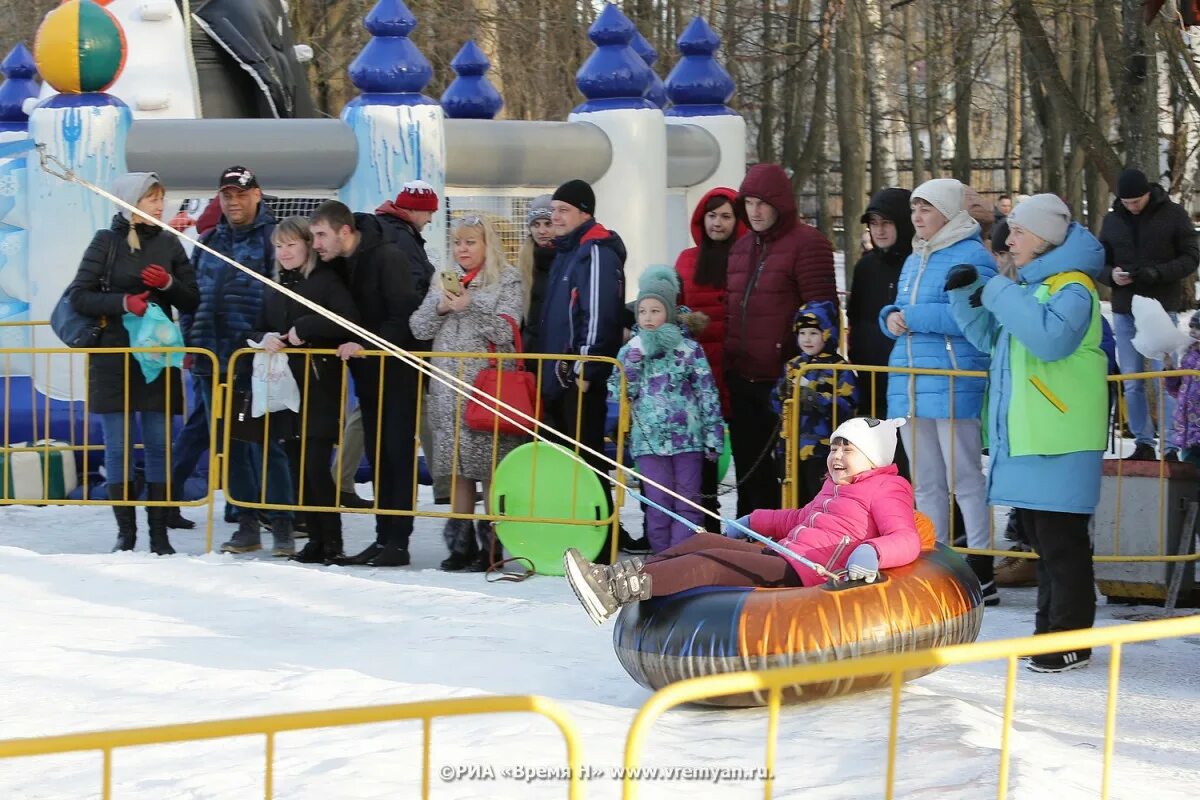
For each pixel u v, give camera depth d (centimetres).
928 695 715
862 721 669
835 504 767
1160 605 1068
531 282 1281
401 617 977
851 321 1161
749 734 664
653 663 715
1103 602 1094
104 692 775
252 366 1193
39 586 1070
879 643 696
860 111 3306
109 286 1191
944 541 1062
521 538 1162
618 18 1691
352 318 1178
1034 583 1140
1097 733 698
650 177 1669
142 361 1184
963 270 906
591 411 1178
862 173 3309
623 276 1184
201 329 1245
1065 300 840
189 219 1281
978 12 2314
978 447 1045
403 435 1191
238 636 925
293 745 664
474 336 1167
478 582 1131
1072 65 3466
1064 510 848
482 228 1182
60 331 1207
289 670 822
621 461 1148
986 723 666
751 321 1179
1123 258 1564
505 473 1157
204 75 1842
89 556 1161
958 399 1030
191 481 1522
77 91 1528
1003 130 6056
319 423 1191
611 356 1168
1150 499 1045
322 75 3406
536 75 3528
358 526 1436
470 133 1569
